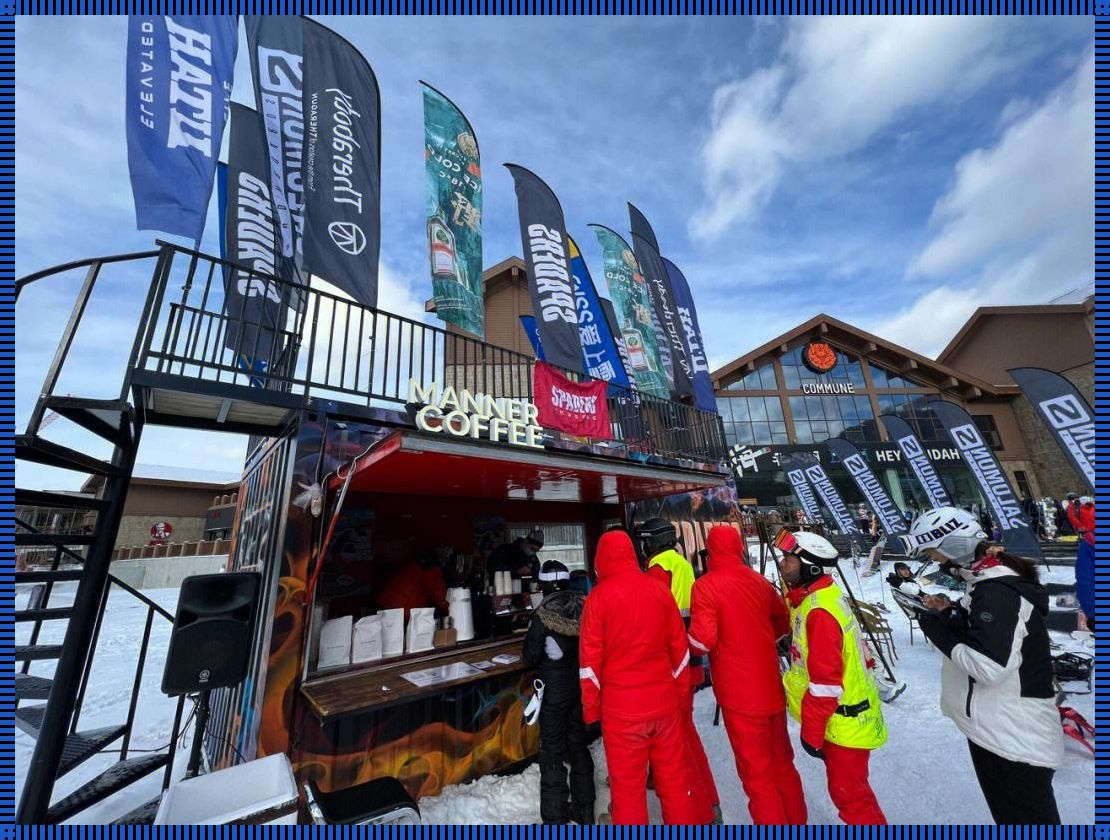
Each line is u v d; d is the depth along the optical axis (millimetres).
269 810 2023
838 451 14789
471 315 5605
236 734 3303
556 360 6625
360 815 2383
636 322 8797
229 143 5000
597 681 2506
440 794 3238
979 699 2164
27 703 5633
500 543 5516
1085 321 23016
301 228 4539
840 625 2326
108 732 3393
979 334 27484
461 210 5902
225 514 21078
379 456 2924
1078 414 7137
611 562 2734
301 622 3203
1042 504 18578
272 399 3553
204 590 2725
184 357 3293
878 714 2340
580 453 3852
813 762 3602
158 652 7992
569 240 8734
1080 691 4484
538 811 3084
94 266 3014
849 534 14961
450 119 6133
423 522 4945
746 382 25031
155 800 3295
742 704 2527
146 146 3646
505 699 3678
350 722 3070
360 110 5051
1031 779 1994
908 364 25141
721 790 3264
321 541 3479
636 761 2418
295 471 3492
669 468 4598
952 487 22984
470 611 4238
